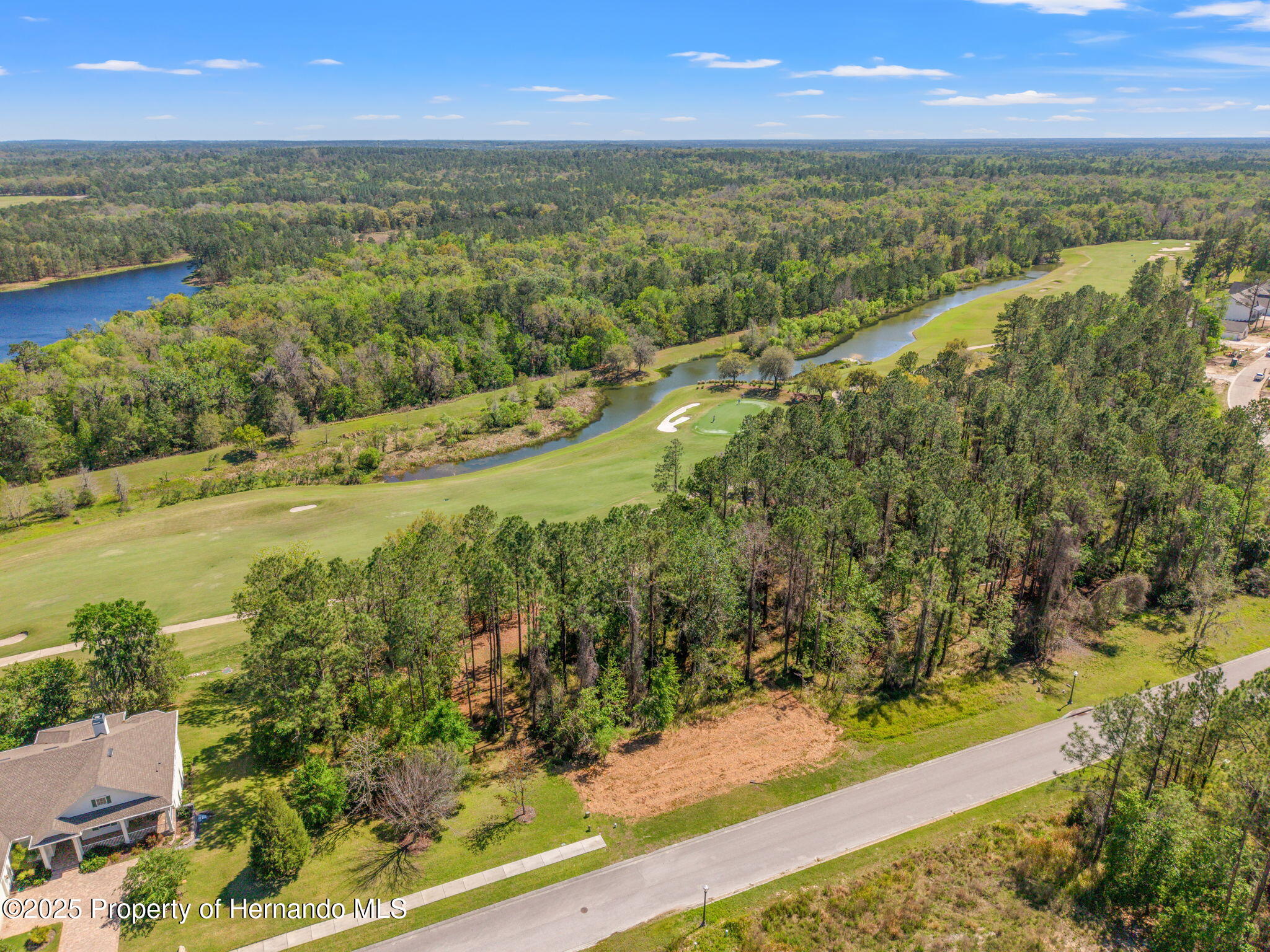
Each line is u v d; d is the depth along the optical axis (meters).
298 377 139.50
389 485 109.69
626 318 189.62
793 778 49.50
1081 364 114.62
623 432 131.38
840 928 38.59
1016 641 63.47
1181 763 44.56
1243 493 72.81
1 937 37.44
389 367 150.12
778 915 39.25
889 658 59.72
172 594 74.81
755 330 170.75
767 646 63.69
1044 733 53.22
